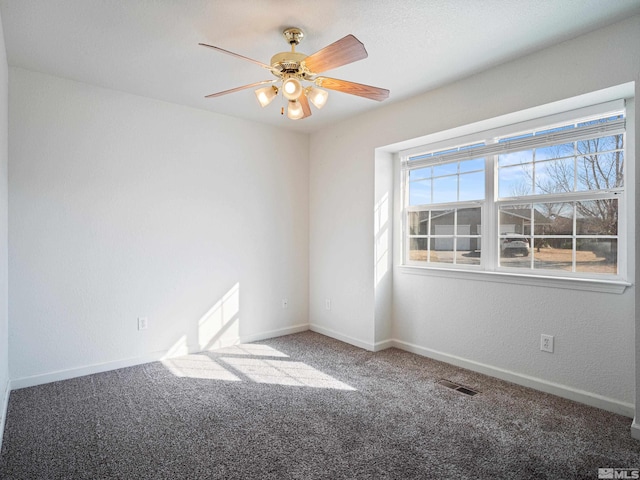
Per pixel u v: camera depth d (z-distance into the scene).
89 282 3.04
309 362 3.39
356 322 3.91
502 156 3.07
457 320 3.30
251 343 3.96
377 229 3.73
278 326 4.27
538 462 1.91
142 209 3.30
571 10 2.04
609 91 2.27
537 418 2.35
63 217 2.92
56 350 2.91
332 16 2.09
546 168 2.81
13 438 2.11
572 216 2.67
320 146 4.34
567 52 2.38
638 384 2.11
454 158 3.33
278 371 3.17
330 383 2.91
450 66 2.72
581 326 2.55
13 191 2.71
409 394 2.71
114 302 3.17
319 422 2.31
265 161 4.12
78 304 3.00
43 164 2.83
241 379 2.99
